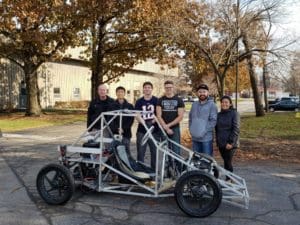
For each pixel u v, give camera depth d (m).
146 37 24.91
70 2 21.52
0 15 20.73
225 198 6.18
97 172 6.60
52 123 22.89
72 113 30.78
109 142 6.60
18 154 11.59
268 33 14.44
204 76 35.16
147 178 6.36
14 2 19.92
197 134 7.27
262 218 5.74
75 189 6.99
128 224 5.48
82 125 22.22
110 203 6.42
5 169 9.27
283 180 8.12
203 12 14.60
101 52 27.33
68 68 41.62
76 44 26.00
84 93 44.47
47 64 38.50
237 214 5.91
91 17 22.12
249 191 7.22
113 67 29.02
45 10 20.88
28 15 20.14
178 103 7.45
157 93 52.78
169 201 6.52
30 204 6.41
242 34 13.69
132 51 27.16
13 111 32.72
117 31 25.75
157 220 5.64
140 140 7.56
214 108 7.34
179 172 6.45
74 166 6.74
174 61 24.56
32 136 16.58
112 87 48.16
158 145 6.29
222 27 14.29
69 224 5.48
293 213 5.97
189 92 61.75
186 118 29.31
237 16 13.62
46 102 38.53
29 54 26.09
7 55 26.45
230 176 6.38
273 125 21.19
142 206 6.27
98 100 8.24
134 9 21.16
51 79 39.19
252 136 15.91
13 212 6.00
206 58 15.56
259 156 11.03
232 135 7.29
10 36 23.84
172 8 16.39
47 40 23.61
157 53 25.95
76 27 23.12
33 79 26.84
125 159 6.57
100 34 26.22
